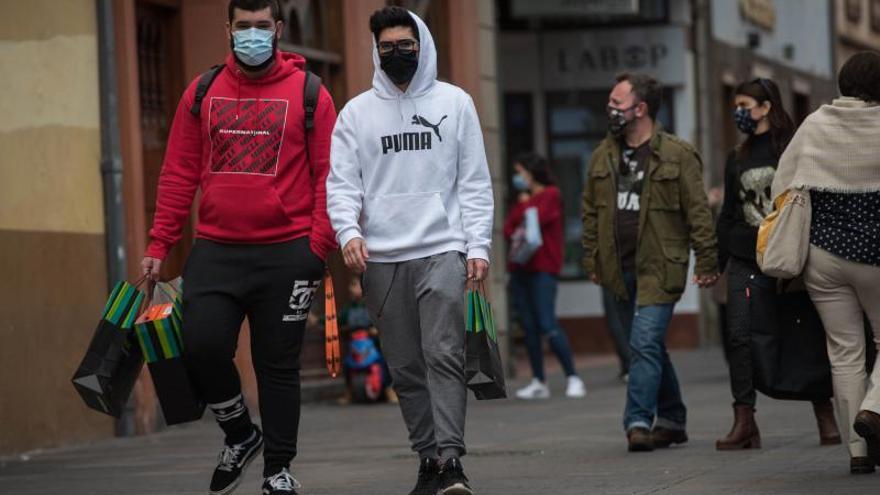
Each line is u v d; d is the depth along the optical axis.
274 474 15.20
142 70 28.38
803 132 17.39
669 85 50.94
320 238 15.18
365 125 15.54
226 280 15.05
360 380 32.47
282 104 15.06
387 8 15.48
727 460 19.44
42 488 19.38
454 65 39.38
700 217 20.81
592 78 50.81
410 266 15.52
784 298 18.72
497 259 41.16
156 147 28.66
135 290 15.20
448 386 15.33
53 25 25.36
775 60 65.69
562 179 51.22
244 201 14.97
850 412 17.38
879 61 17.23
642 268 20.97
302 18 33.31
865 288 17.19
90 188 26.16
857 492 15.87
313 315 33.50
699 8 52.69
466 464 20.28
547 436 24.20
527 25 50.97
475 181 15.59
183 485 19.08
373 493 17.31
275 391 15.22
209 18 29.27
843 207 17.25
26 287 24.41
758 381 18.86
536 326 33.78
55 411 24.95
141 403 26.89
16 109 24.42
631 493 16.33
